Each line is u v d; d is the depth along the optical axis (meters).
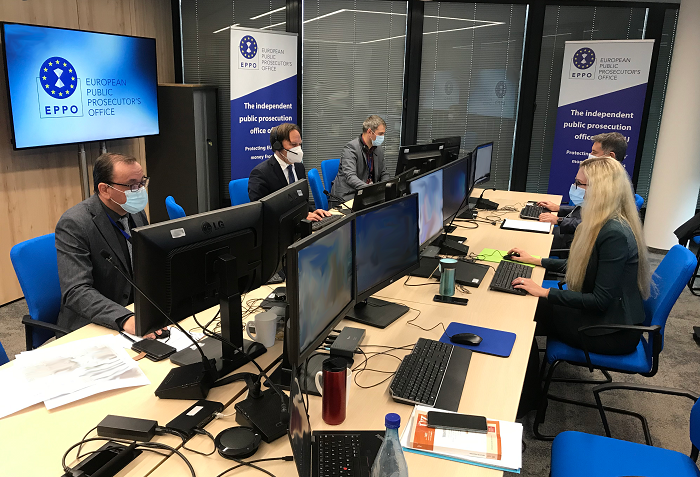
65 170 4.12
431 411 1.41
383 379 1.60
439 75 5.84
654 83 5.61
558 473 1.52
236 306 1.67
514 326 1.98
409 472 1.21
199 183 5.53
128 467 1.22
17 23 3.44
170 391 1.48
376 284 1.93
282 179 3.70
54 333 2.23
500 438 1.32
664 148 5.03
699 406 1.53
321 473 1.18
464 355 1.72
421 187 2.39
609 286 2.14
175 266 1.52
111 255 2.12
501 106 5.86
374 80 5.88
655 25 5.38
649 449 1.60
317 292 1.49
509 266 2.60
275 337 1.85
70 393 1.48
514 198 4.43
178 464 1.24
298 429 1.07
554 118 5.81
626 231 2.15
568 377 2.94
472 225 3.48
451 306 2.16
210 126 5.66
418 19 5.64
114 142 4.69
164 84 5.33
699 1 4.61
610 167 2.21
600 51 5.14
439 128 6.02
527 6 5.52
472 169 3.67
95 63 4.08
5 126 3.58
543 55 5.66
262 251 1.83
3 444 1.29
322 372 1.35
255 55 5.28
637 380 2.94
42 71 3.65
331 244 1.57
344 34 5.72
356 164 4.45
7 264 3.73
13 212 3.72
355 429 1.35
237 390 1.54
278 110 5.58
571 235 3.74
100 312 1.90
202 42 5.77
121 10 4.75
